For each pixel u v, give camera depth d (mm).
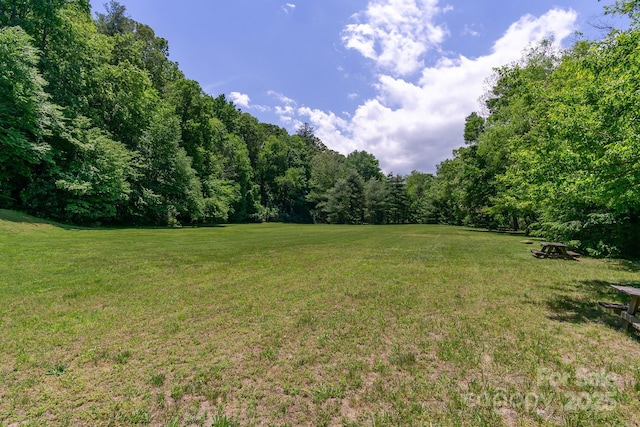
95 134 22359
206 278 7238
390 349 3611
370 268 8727
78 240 13234
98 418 2361
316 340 3861
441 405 2545
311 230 31047
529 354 3469
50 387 2766
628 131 4797
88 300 5320
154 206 28625
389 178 65812
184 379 2941
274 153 61469
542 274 8008
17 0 19266
